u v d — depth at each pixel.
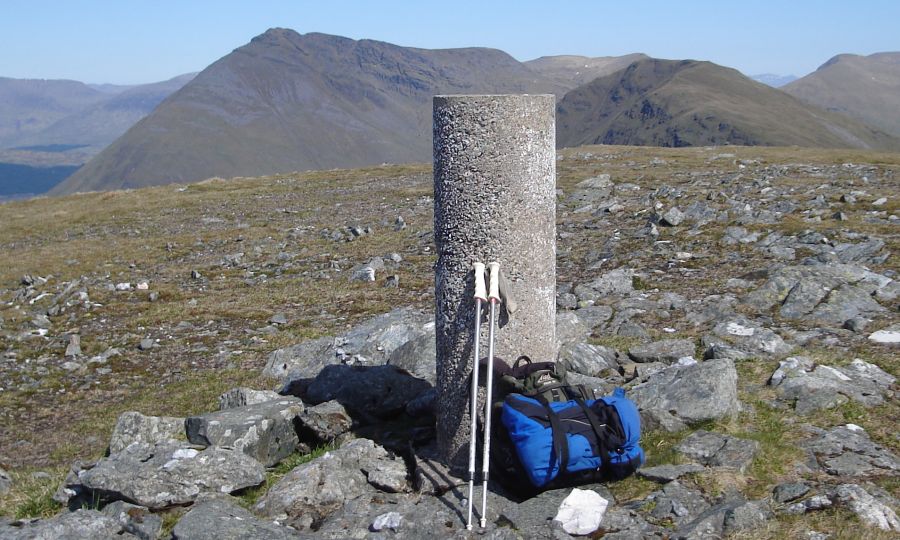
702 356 12.07
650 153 57.44
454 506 7.29
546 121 7.77
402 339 14.05
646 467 7.65
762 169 40.94
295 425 9.56
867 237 19.94
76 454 12.33
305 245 30.67
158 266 29.38
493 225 7.68
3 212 51.50
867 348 11.91
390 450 8.88
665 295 16.39
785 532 6.38
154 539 7.11
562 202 34.66
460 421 7.99
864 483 7.32
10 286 28.41
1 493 9.89
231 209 44.81
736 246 21.00
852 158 49.25
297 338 17.75
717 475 7.37
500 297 7.66
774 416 9.04
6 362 18.33
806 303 14.26
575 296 17.14
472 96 7.55
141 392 15.38
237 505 7.45
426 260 25.31
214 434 8.74
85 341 19.42
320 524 7.35
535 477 7.26
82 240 38.12
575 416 7.37
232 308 21.23
